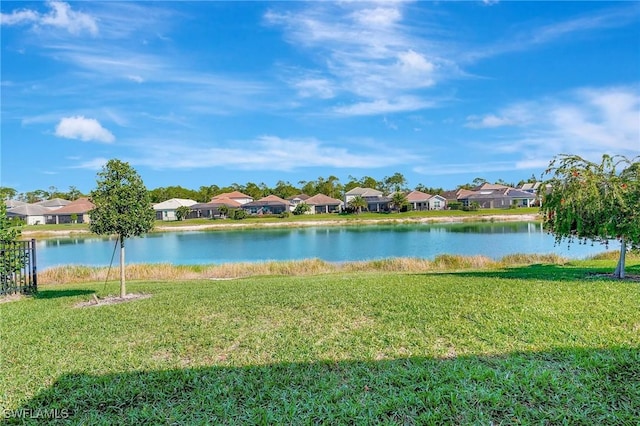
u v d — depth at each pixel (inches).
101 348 230.2
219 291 420.8
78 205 3201.3
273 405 157.3
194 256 1302.9
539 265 662.5
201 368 195.0
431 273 575.8
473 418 142.3
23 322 303.3
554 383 162.2
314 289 400.2
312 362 196.1
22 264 462.9
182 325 271.1
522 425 136.7
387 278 480.4
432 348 208.4
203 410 157.0
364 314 281.3
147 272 737.6
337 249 1347.2
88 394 172.1
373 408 150.5
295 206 3513.8
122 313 319.3
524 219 2568.9
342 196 4234.7
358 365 190.7
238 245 1604.3
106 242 1918.1
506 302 298.7
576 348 198.2
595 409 144.8
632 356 186.2
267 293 386.0
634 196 424.5
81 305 379.9
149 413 155.3
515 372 173.8
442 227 2172.7
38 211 3174.2
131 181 426.0
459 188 4042.8
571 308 275.0
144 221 422.0
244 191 4478.3
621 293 321.7
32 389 179.3
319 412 149.9
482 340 217.2
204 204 3400.6
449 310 281.1
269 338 235.0
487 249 1193.4
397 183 4392.2
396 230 2078.0
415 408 150.7
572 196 454.0
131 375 189.3
